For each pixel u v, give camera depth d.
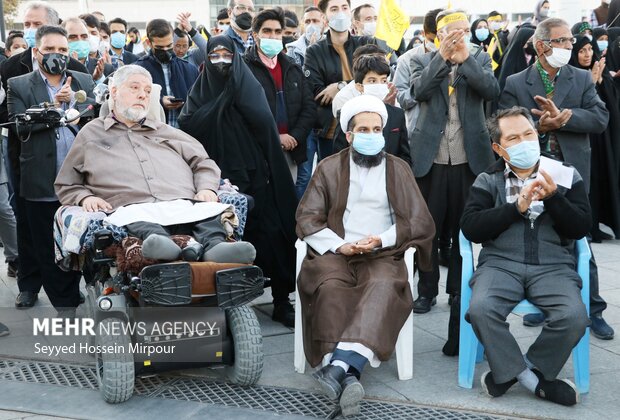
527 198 3.82
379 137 4.20
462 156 5.02
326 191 4.34
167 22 6.07
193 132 4.95
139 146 4.45
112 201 4.29
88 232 3.96
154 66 6.11
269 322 5.05
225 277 3.64
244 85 4.88
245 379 3.92
